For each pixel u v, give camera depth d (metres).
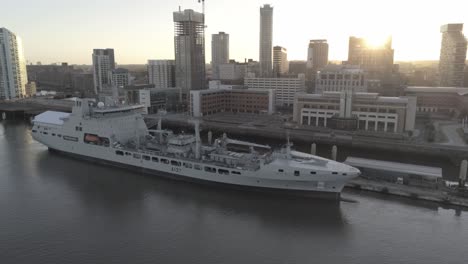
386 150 89.25
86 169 71.69
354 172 52.38
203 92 142.88
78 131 76.50
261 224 47.88
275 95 167.75
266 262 38.88
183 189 60.56
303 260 39.25
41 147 91.69
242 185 58.84
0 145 94.69
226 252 40.91
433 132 101.12
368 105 109.56
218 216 50.28
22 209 52.34
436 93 148.00
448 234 43.94
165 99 166.38
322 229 46.16
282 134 106.31
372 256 39.75
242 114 148.25
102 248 41.56
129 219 49.22
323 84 161.12
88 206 53.59
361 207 51.88
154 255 40.22
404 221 47.41
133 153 68.56
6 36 194.00
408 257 39.34
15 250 41.03
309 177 53.69
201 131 121.56
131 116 77.12
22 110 159.50
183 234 45.19
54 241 43.09
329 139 97.25
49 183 63.62
